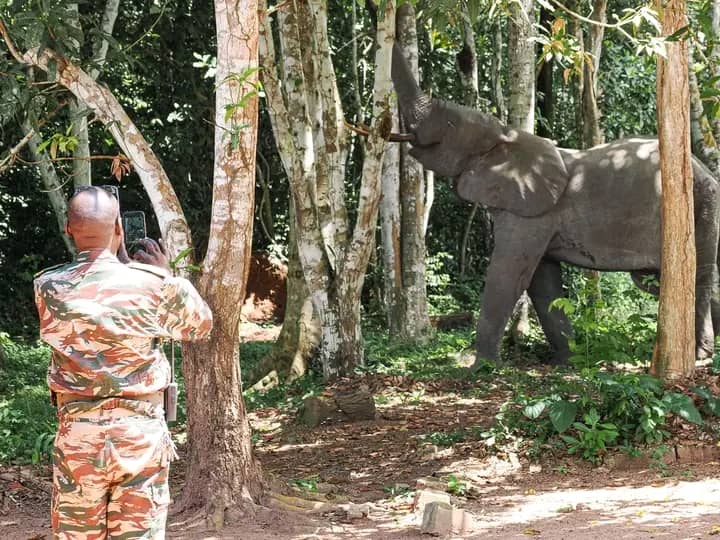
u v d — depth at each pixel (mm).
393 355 15250
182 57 20172
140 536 4086
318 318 13500
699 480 7312
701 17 8312
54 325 4074
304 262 12469
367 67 21297
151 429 4109
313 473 8469
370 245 12391
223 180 6371
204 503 6453
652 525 5938
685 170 9328
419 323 16922
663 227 9445
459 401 11281
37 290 4160
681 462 7953
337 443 9625
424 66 21844
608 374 8336
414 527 6266
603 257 12570
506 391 11656
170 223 6836
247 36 6230
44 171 17078
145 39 19750
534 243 12547
